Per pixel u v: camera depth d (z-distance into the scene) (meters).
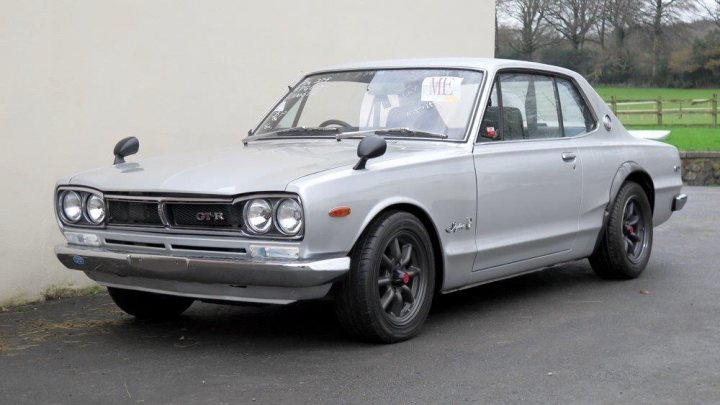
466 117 5.88
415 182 5.30
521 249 6.11
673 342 5.38
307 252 4.75
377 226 5.09
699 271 7.69
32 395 4.48
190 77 7.66
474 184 5.70
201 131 7.77
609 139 7.10
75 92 6.95
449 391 4.46
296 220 4.73
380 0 9.26
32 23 6.70
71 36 6.91
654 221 7.58
